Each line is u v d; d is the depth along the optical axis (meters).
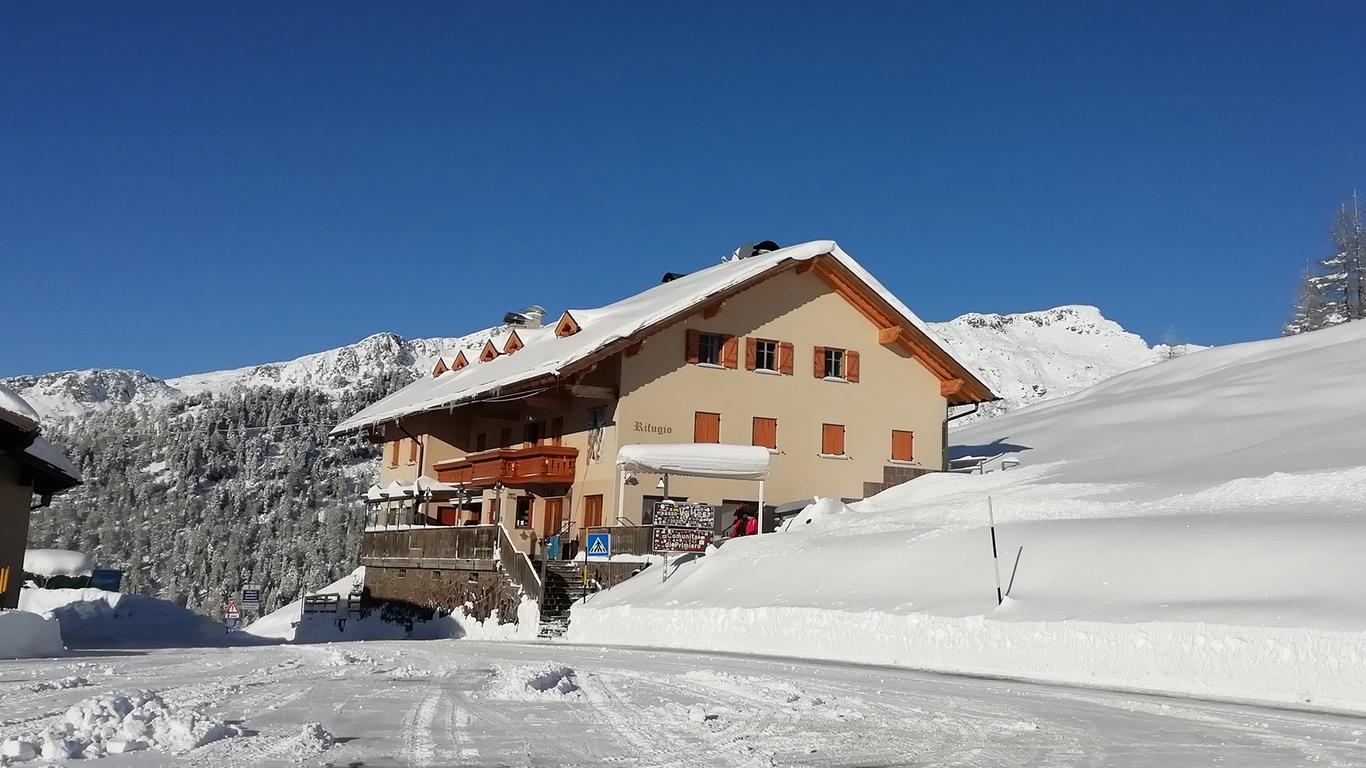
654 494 35.16
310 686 12.87
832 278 39.50
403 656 18.72
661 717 10.52
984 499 28.08
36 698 10.98
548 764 7.91
